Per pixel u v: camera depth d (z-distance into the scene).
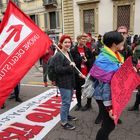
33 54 3.58
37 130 4.59
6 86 3.31
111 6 19.81
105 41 2.97
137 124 4.70
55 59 4.22
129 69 3.03
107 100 2.92
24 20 3.67
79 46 5.34
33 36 3.65
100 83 3.00
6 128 4.71
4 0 28.45
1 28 3.48
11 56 3.41
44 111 5.65
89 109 5.59
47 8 24.48
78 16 21.81
